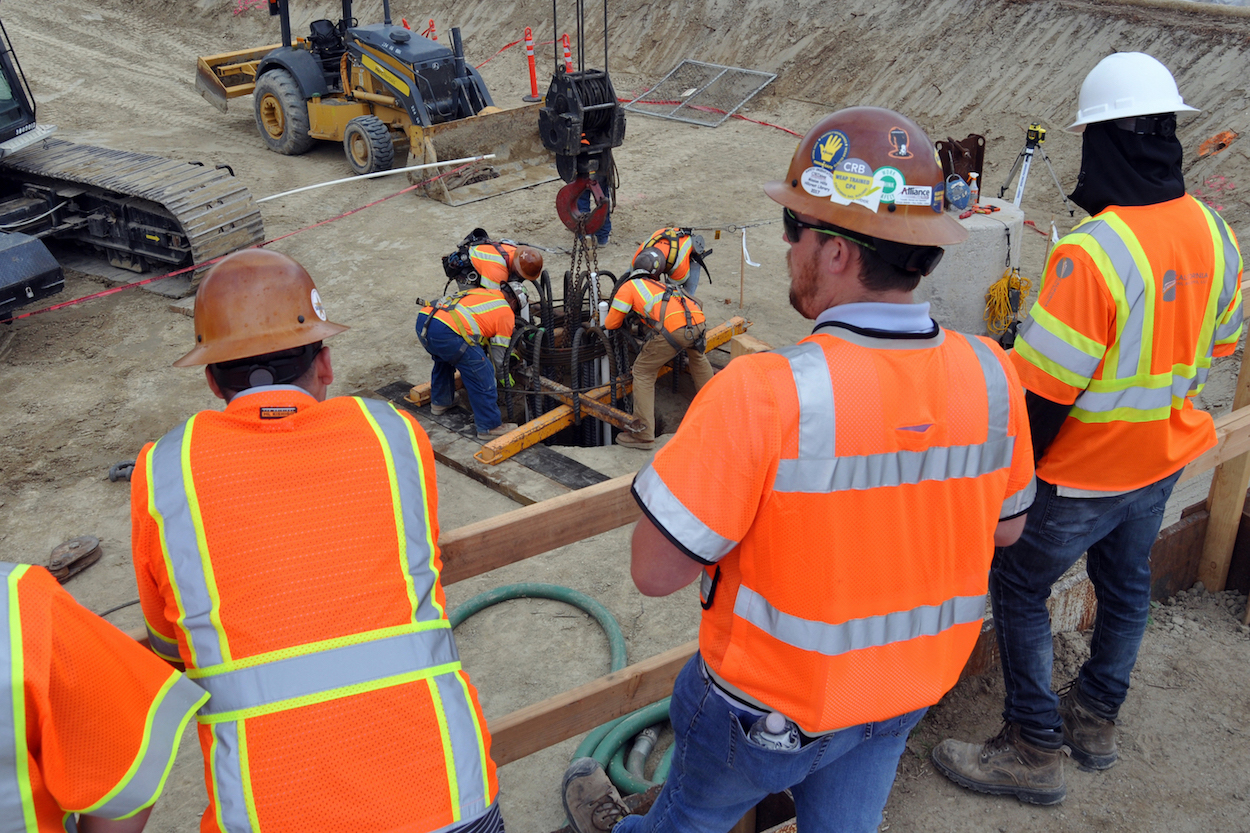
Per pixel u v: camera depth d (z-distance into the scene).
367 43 12.17
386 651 1.58
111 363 7.98
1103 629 2.77
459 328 6.35
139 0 21.45
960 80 13.38
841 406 1.48
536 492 6.03
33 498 6.14
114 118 15.26
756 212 11.23
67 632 1.30
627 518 2.41
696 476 1.48
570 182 7.07
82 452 6.70
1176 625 3.43
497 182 12.05
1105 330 2.30
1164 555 3.46
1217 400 7.07
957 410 1.56
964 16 13.85
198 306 1.75
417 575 1.67
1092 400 2.40
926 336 1.54
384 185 12.22
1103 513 2.50
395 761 1.53
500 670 4.42
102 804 1.35
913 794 2.80
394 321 8.62
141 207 9.23
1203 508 3.54
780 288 9.26
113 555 5.55
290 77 13.22
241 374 1.71
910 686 1.65
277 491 1.61
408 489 1.71
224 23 20.48
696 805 1.89
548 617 4.78
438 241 10.44
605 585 5.05
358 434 1.71
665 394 7.99
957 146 7.23
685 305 6.65
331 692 1.53
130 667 1.39
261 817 1.47
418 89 11.77
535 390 6.98
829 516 1.51
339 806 1.49
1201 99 11.32
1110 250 2.27
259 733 1.50
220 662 1.53
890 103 13.86
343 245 10.38
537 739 2.42
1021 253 9.96
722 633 1.66
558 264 9.78
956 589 1.66
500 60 17.91
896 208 1.47
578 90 6.70
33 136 9.62
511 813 3.52
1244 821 2.69
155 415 7.19
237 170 12.90
